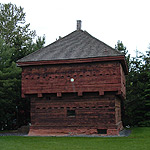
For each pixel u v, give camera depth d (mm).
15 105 32438
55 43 27344
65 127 23188
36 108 24219
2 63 31734
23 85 24062
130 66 39656
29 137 21656
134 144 16781
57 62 23078
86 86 22469
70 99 23469
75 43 26297
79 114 23062
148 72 34938
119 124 25469
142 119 34562
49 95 23953
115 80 21891
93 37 26859
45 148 15578
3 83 29219
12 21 42750
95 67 22516
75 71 22953
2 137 21891
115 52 22328
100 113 22578
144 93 34344
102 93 22016
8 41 42031
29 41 38719
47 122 23766
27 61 23750
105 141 18219
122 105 34312
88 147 15742
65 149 15141
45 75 23672
